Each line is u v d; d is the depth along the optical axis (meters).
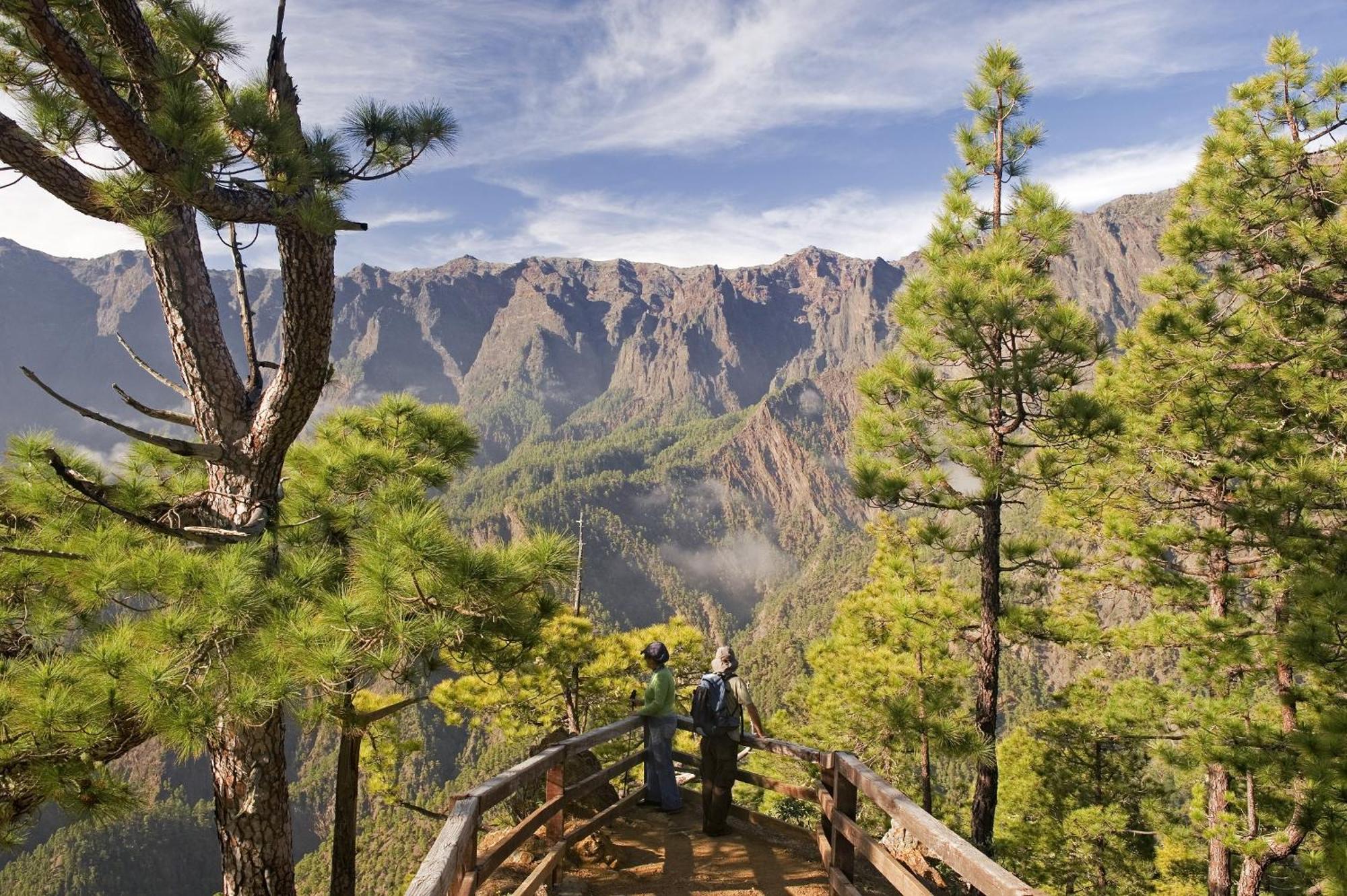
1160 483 12.99
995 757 9.91
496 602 6.21
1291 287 10.95
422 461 8.45
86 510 6.41
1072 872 20.72
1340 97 11.02
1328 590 8.35
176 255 6.67
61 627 5.32
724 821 6.73
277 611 5.51
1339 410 10.47
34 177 4.88
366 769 12.94
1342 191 10.51
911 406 10.80
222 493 6.97
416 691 6.45
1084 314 10.00
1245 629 11.02
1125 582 13.54
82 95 4.05
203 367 6.76
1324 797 7.57
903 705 10.17
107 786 5.22
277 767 6.77
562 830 5.73
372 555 5.64
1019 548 12.03
